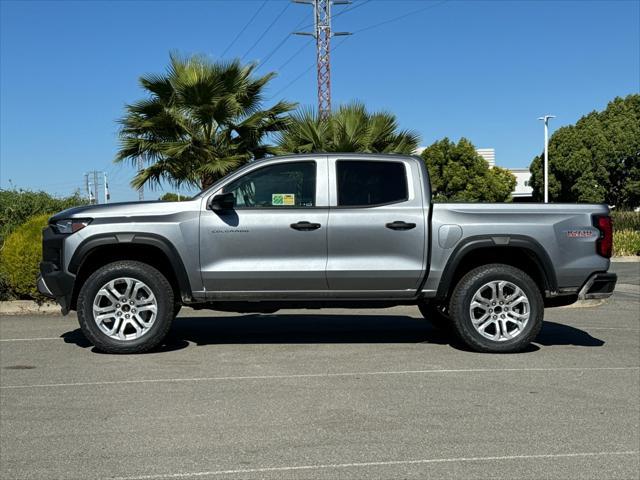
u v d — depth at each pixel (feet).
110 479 13.10
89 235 23.24
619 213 103.30
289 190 24.04
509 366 22.07
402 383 19.85
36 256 33.09
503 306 24.06
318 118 65.46
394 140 66.95
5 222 41.09
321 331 28.86
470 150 161.07
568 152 160.04
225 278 23.47
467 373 21.07
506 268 23.93
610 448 14.78
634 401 18.20
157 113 58.75
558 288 24.04
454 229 23.73
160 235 23.32
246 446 14.78
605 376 20.83
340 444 14.90
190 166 59.52
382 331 28.96
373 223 23.65
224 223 23.45
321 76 109.50
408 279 23.82
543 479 13.15
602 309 36.73
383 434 15.53
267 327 29.91
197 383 19.81
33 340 26.35
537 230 23.84
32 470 13.52
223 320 31.94
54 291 23.49
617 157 156.15
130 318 23.63
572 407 17.63
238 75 59.62
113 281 23.39
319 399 18.21
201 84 57.11
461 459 14.10
